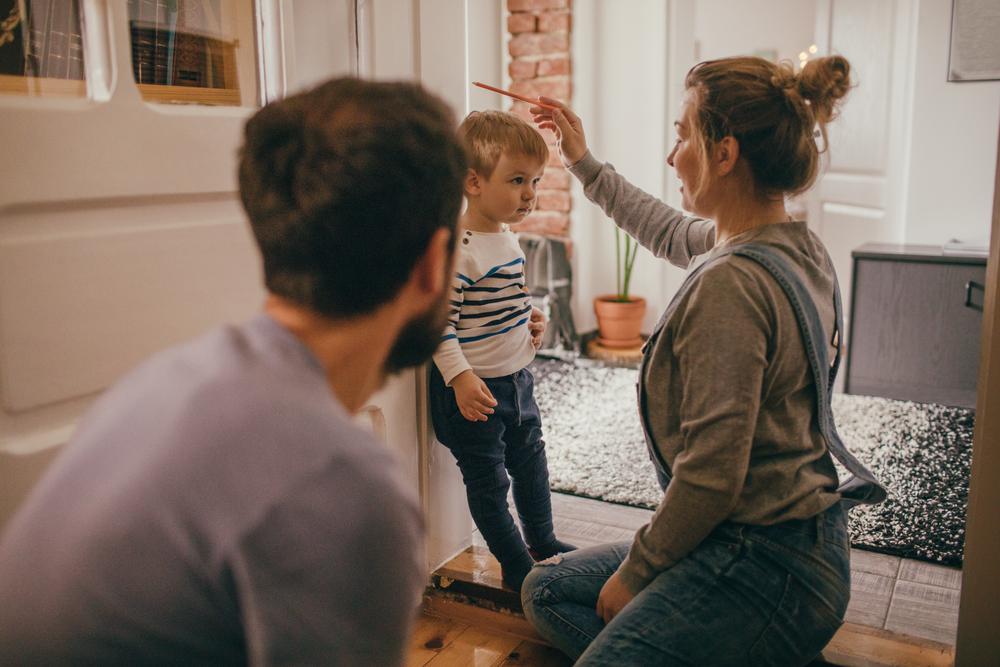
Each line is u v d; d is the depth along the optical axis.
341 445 0.58
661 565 1.23
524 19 4.11
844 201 4.45
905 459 2.63
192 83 1.26
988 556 1.37
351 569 0.56
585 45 4.12
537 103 1.73
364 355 0.67
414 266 0.65
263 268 0.67
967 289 3.23
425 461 1.82
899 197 4.02
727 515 1.19
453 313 1.66
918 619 1.73
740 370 1.14
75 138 1.06
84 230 1.10
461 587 1.87
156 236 1.19
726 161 1.23
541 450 1.90
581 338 4.35
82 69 1.10
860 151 4.31
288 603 0.54
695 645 1.19
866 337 3.46
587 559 1.53
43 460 1.07
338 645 0.56
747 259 1.19
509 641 1.77
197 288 1.26
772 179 1.23
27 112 1.01
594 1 4.13
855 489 1.38
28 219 1.03
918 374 3.39
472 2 2.81
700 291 1.18
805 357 1.21
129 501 0.55
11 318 1.01
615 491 2.40
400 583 0.59
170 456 0.56
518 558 1.80
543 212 4.29
